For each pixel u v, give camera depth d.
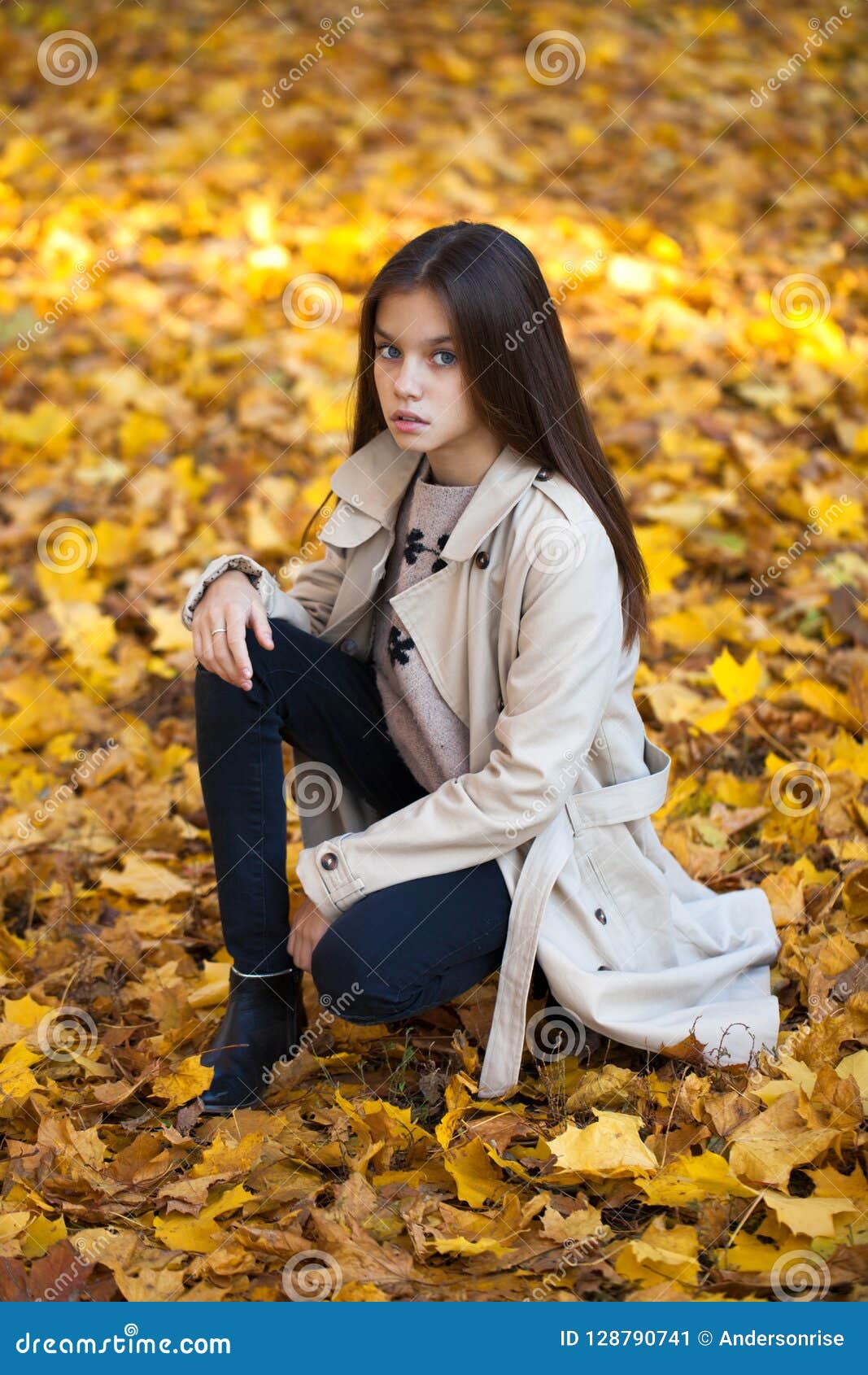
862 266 4.61
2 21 6.35
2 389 4.16
